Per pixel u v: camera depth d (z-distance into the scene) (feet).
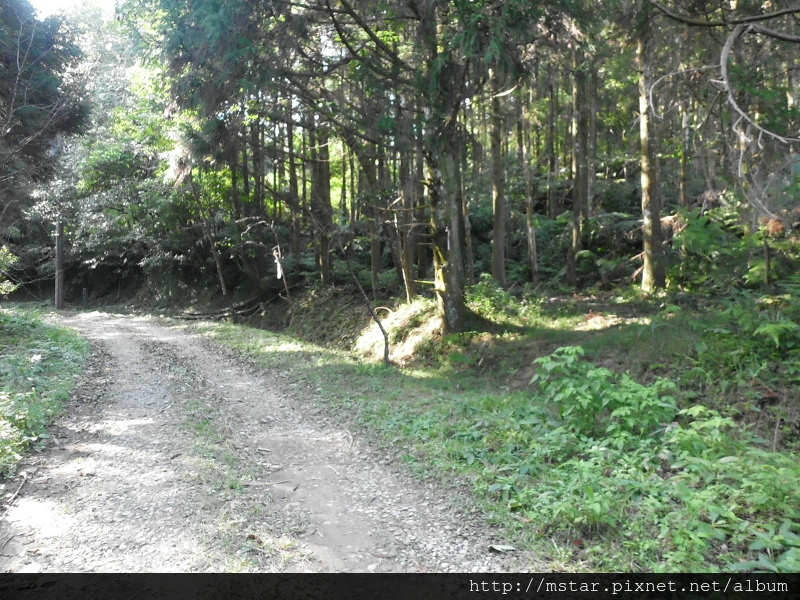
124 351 48.08
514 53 36.88
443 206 48.32
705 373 27.50
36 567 13.64
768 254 34.12
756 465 16.56
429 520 16.79
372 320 63.16
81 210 88.17
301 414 29.53
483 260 78.74
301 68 42.91
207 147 57.16
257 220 77.36
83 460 21.03
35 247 113.09
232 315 88.17
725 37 29.94
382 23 45.42
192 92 42.83
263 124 56.75
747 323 29.43
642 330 36.37
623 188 77.46
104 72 79.66
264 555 14.52
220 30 36.96
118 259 116.06
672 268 50.42
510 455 20.95
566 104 83.10
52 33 43.57
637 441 20.68
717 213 39.40
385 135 44.83
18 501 17.35
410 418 27.27
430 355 48.73
